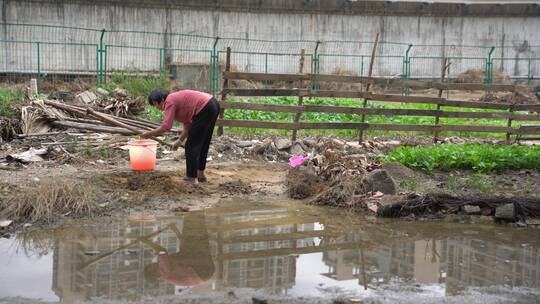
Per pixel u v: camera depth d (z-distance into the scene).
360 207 7.75
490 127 13.50
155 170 9.05
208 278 5.09
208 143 8.50
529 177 10.26
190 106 7.95
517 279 5.25
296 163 8.98
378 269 5.47
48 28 28.62
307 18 33.91
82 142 10.26
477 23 36.81
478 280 5.21
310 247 6.11
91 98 15.75
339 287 4.95
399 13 35.38
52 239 6.11
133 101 13.11
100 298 4.57
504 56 37.50
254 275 5.20
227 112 15.72
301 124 11.87
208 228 6.64
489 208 7.64
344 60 34.62
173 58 31.19
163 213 7.19
